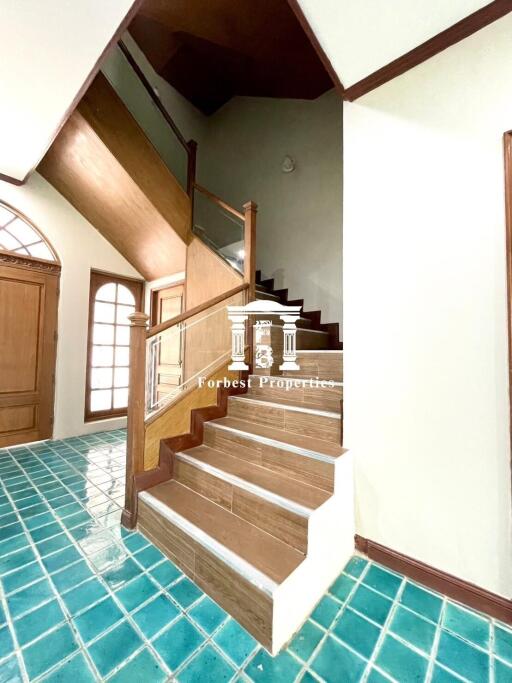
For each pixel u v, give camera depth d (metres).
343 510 1.51
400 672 1.00
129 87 3.56
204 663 1.03
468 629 1.16
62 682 0.96
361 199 1.65
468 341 1.32
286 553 1.27
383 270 1.56
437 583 1.34
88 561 1.50
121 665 1.02
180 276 3.82
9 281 3.09
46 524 1.80
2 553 1.54
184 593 1.32
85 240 3.64
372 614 1.22
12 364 3.12
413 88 1.47
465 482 1.31
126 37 3.65
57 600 1.26
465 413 1.32
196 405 2.22
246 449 1.89
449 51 1.37
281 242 3.97
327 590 1.34
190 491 1.81
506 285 1.23
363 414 1.59
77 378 3.58
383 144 1.57
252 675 0.99
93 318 3.80
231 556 1.25
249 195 4.34
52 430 3.40
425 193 1.44
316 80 3.49
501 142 1.26
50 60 1.78
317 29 1.39
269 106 4.16
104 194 3.22
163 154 3.91
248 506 1.51
